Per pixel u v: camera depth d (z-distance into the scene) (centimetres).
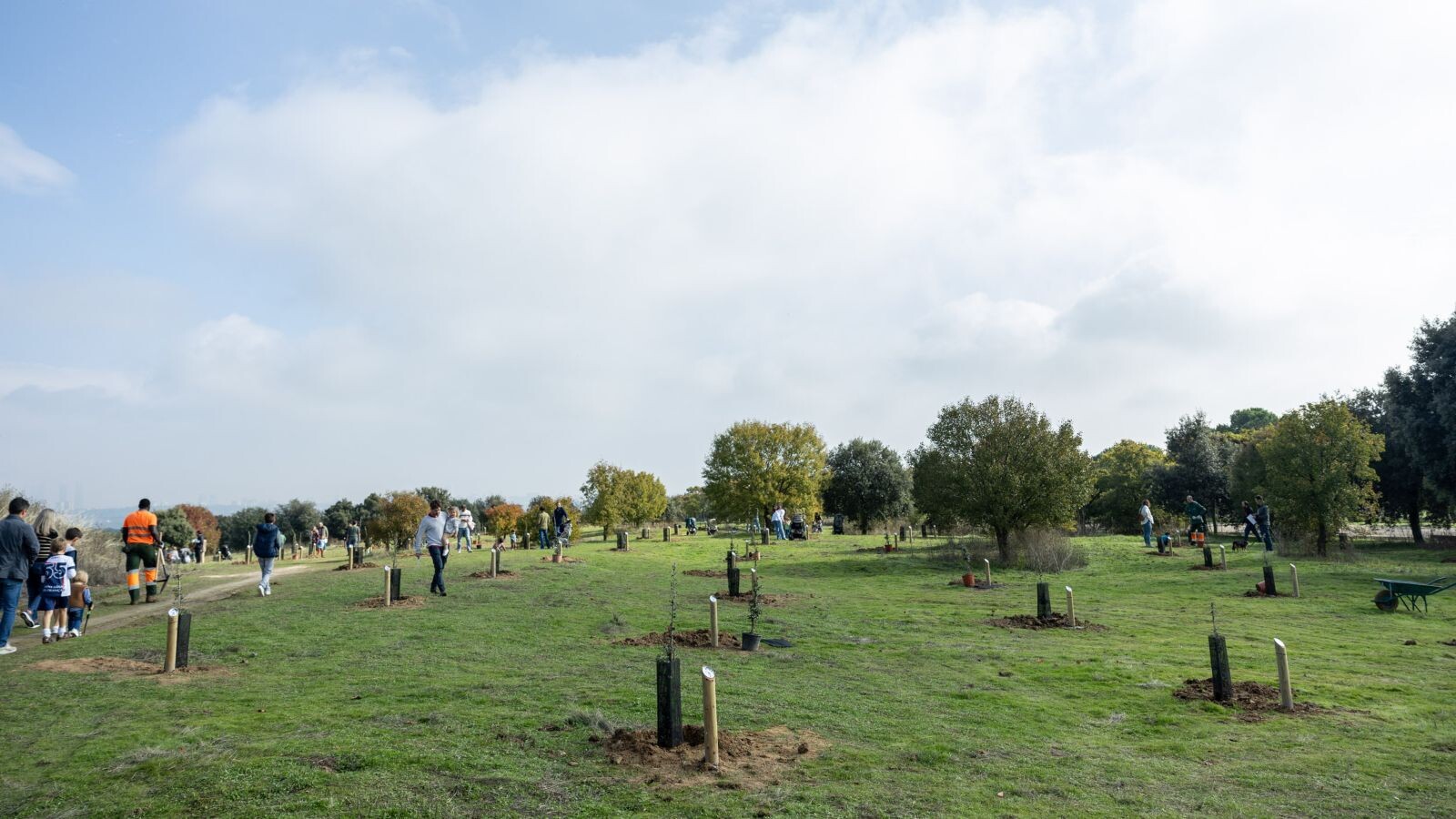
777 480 4994
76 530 1411
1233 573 2633
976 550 3412
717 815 574
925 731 852
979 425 3291
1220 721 934
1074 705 1000
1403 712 978
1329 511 3069
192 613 1582
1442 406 3688
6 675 1009
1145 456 7256
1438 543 4412
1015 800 648
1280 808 651
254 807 559
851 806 608
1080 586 2469
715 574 2644
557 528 2928
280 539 1959
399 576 1750
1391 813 646
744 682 1043
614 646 1283
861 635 1499
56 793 589
